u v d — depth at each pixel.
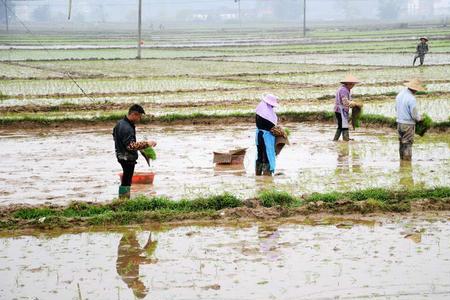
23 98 58.88
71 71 86.50
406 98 31.91
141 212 22.75
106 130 43.88
